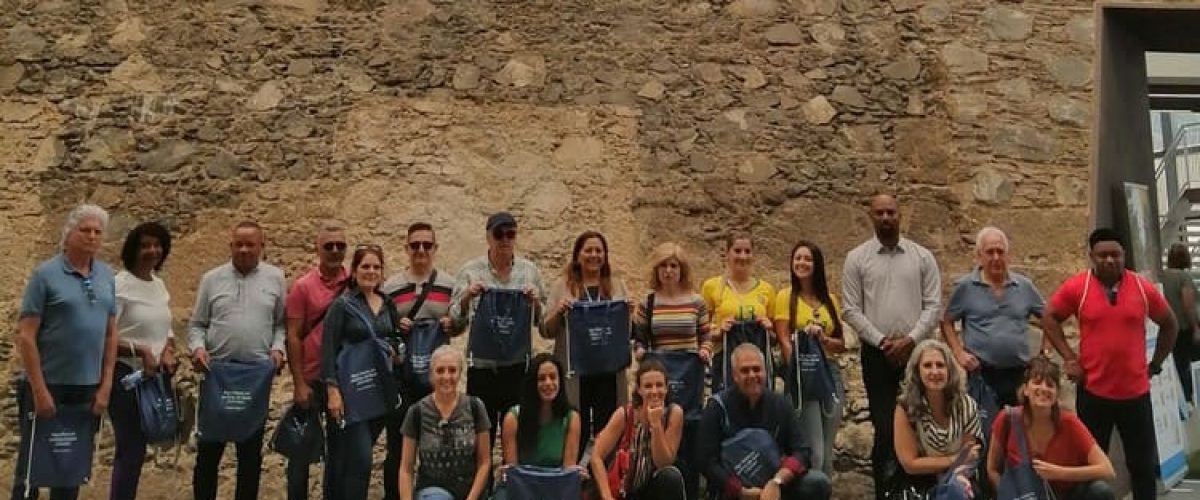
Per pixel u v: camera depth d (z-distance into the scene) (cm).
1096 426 525
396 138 682
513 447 488
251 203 671
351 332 494
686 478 515
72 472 460
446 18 701
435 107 687
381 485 614
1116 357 520
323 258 527
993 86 716
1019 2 729
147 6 697
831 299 553
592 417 529
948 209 698
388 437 527
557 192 680
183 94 685
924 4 725
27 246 662
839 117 705
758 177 693
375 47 695
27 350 454
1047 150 710
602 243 538
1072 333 681
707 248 680
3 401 634
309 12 700
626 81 700
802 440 496
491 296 520
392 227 669
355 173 676
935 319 545
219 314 514
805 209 691
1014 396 536
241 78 688
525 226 673
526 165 683
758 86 706
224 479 617
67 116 681
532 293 527
